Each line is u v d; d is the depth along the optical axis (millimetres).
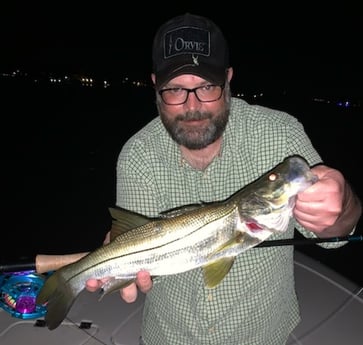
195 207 740
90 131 6699
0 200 3135
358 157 4852
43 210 2949
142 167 789
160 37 743
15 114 8688
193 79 711
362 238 727
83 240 2529
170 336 842
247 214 691
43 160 4461
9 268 800
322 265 1229
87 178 3748
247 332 803
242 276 767
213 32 744
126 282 740
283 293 813
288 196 665
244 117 784
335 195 590
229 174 780
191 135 732
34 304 1023
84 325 1022
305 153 764
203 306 789
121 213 747
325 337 971
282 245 736
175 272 726
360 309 1058
